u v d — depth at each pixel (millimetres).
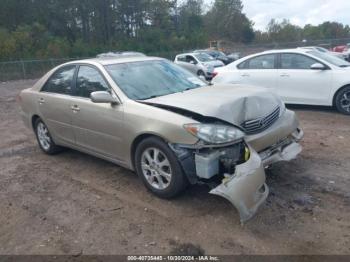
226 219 3531
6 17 46562
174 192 3818
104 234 3441
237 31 89562
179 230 3416
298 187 4086
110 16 59062
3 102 13312
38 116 5805
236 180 3242
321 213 3531
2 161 5773
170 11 75188
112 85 4371
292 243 3115
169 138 3631
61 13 52438
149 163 4000
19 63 26766
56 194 4383
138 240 3311
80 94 4863
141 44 50781
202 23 85688
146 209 3836
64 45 38094
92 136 4688
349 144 5535
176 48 53438
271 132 3848
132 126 4004
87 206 4016
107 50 43656
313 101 7867
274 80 8281
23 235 3539
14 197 4383
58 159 5684
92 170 5078
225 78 9031
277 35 75188
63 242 3363
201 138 3426
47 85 5609
